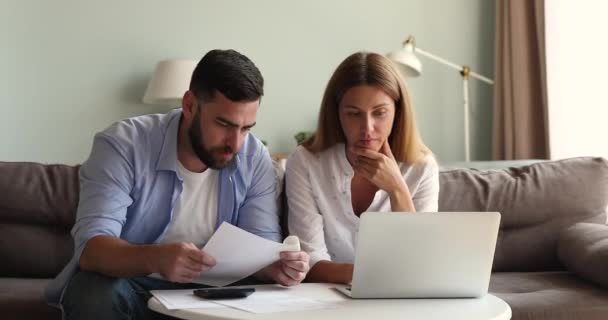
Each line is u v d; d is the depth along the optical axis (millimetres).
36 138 3686
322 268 1707
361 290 1443
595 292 1968
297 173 1913
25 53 3656
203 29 3877
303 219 1869
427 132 4160
